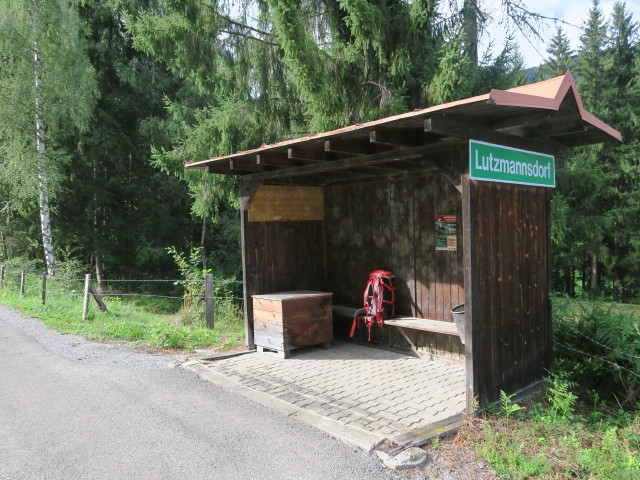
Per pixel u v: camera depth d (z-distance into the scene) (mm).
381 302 6426
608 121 19812
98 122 16922
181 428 4008
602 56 23188
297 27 7156
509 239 4555
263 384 5156
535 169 4855
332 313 7090
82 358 6316
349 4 6957
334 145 4379
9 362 6160
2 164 15828
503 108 3717
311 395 4781
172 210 19125
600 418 4469
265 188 7020
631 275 21047
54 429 4004
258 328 6629
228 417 4238
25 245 19531
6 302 12062
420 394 4797
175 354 6574
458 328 4582
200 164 6203
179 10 7699
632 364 4969
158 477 3221
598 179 9586
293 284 7348
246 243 6758
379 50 7562
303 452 3557
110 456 3518
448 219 6008
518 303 4668
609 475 3156
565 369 5395
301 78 7539
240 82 9164
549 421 3994
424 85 8125
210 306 8594
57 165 15594
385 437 3711
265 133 9320
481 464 3352
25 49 14883
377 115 7902
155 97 17672
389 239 6801
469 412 4094
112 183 17078
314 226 7668
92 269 19312
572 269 23766
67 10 15281
